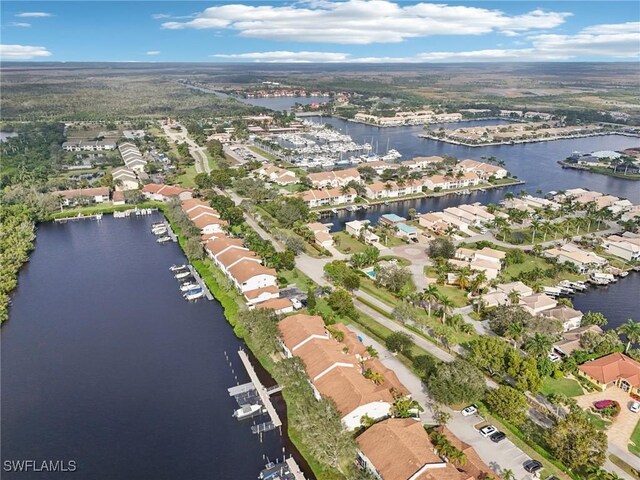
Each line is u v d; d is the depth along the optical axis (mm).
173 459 104312
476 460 96812
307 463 102562
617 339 141000
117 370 134250
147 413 117938
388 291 177500
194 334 151875
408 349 139875
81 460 103938
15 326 156875
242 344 146500
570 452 96062
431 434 102562
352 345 134625
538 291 177125
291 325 137500
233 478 99562
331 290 173750
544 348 129375
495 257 197250
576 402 117250
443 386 113812
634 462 100312
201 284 182875
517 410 107688
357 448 99125
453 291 177750
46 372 133500
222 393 125062
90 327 156000
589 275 193875
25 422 115000
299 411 108438
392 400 112625
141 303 171500
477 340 132250
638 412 116188
